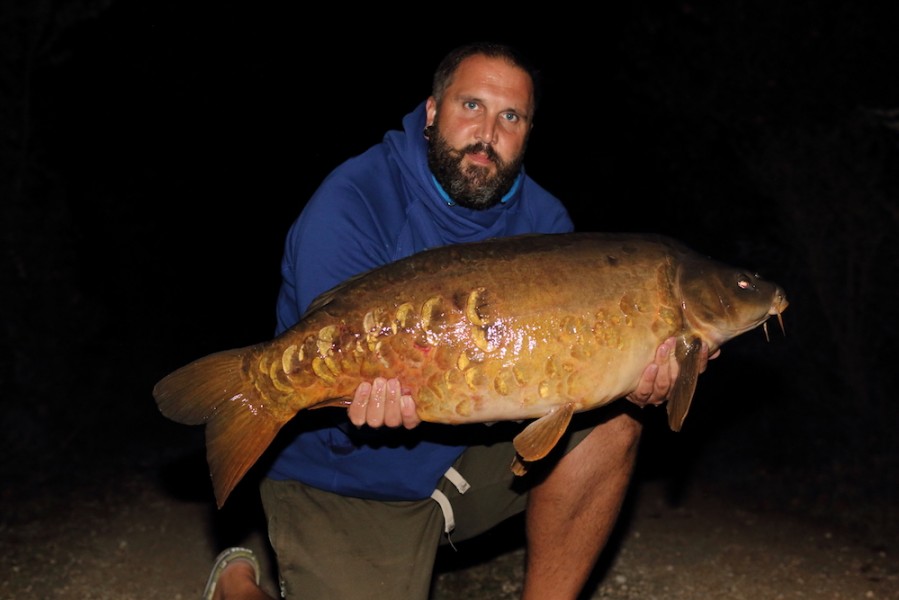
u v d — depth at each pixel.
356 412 2.87
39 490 6.63
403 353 2.84
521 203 3.62
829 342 7.48
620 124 11.56
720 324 3.00
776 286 3.09
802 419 7.54
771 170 7.48
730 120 7.98
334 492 3.47
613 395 2.94
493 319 2.83
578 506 3.69
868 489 6.41
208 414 2.91
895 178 7.31
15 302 7.75
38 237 7.87
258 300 12.21
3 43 7.91
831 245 7.38
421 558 3.57
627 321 2.91
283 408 2.90
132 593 4.83
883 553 5.36
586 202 12.23
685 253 3.07
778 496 6.39
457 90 3.28
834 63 7.69
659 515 6.06
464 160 3.27
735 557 5.31
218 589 3.85
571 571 3.76
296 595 3.54
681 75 8.10
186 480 6.79
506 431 3.59
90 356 8.23
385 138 3.51
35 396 7.67
